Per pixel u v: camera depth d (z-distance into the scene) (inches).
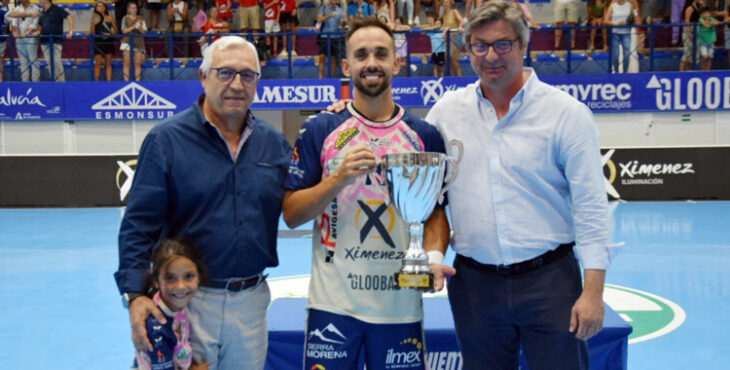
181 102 626.2
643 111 612.4
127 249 114.2
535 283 118.0
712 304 262.2
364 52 117.8
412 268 113.4
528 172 116.5
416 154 111.7
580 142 113.8
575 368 118.2
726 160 584.7
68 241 421.7
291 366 153.1
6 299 283.6
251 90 117.2
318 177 124.7
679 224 454.6
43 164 603.5
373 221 121.3
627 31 617.9
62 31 640.4
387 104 123.7
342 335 121.5
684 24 594.9
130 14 646.5
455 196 122.3
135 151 639.8
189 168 116.6
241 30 656.4
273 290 280.2
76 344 223.0
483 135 118.9
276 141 126.0
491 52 112.1
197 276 113.5
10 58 633.6
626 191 593.9
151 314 111.8
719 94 603.2
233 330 120.6
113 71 683.4
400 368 123.6
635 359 202.8
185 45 689.6
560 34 687.1
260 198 120.4
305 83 620.1
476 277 122.1
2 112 625.9
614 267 329.7
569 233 120.1
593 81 609.9
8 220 521.0
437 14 680.4
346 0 641.0
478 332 123.5
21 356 211.3
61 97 625.3
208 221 117.3
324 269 123.6
